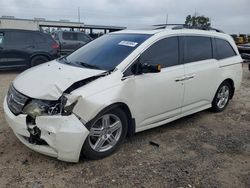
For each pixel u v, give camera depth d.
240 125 5.00
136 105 3.70
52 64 4.14
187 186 3.04
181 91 4.34
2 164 3.27
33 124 3.15
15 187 2.88
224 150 3.96
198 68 4.63
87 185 2.97
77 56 4.28
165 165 3.44
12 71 10.09
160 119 4.20
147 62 3.85
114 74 3.47
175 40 4.34
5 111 3.45
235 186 3.10
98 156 3.44
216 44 5.21
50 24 31.88
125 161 3.48
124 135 3.71
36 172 3.14
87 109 3.10
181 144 4.06
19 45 9.36
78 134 3.05
